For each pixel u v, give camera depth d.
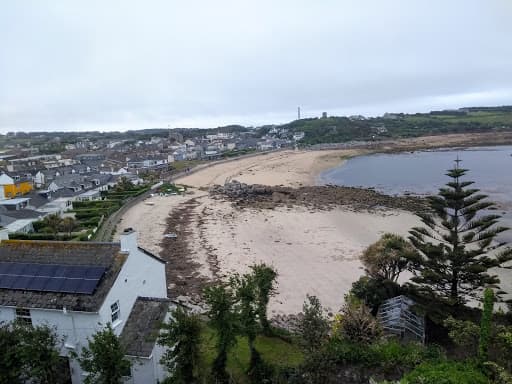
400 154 169.62
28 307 19.62
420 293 27.78
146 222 63.06
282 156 173.50
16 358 17.09
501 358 18.25
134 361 19.42
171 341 17.86
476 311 25.98
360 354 18.91
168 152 177.62
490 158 142.12
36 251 22.45
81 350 19.55
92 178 96.44
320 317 22.47
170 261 44.91
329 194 84.25
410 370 18.11
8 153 196.38
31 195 75.69
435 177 107.31
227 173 126.75
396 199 77.44
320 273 41.03
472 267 25.38
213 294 19.84
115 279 20.22
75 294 19.75
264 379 19.55
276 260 45.19
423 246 27.16
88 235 50.19
